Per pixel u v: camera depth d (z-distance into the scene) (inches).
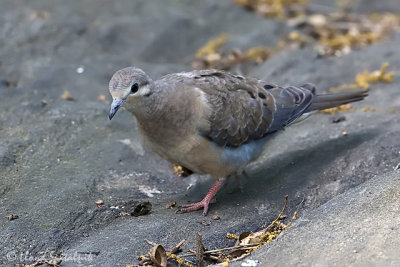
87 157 453.1
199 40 661.9
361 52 617.6
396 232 317.7
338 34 685.3
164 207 410.9
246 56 628.7
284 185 423.5
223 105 399.5
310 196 412.2
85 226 381.1
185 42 657.0
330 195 411.2
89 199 403.5
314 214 357.1
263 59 629.6
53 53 611.5
